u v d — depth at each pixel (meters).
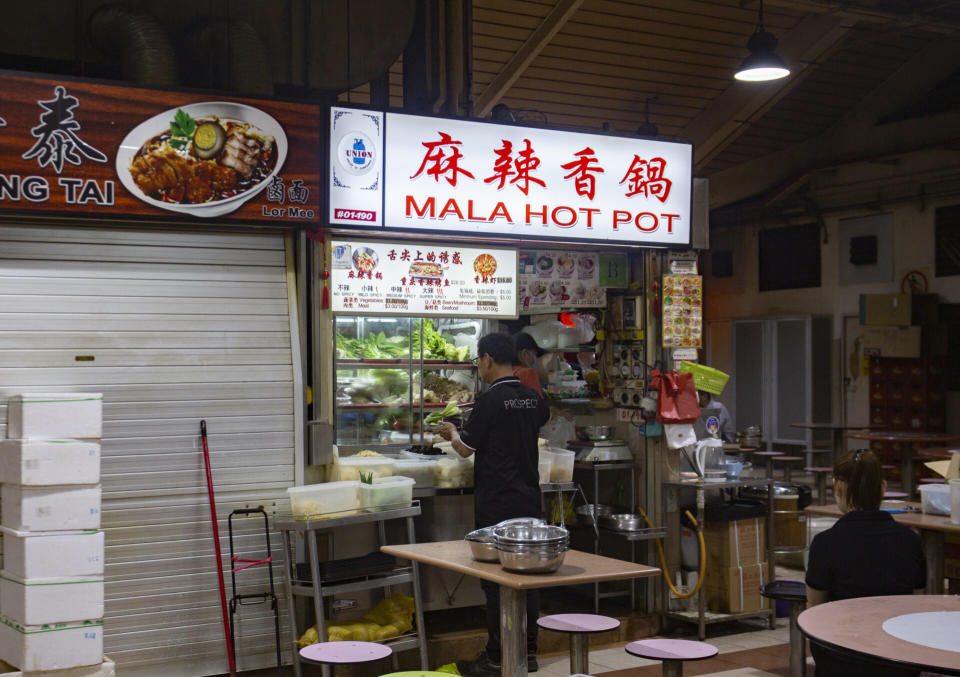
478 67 9.41
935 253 12.13
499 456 4.84
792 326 13.81
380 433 6.16
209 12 5.64
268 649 4.83
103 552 4.17
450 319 6.51
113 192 4.54
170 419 4.70
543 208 5.55
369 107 5.07
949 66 11.91
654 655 3.20
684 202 6.01
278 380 4.93
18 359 4.43
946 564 5.39
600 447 6.11
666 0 8.87
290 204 4.90
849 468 3.71
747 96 10.48
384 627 4.83
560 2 8.49
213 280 4.87
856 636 2.52
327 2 6.05
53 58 5.27
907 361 12.34
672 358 6.11
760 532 6.16
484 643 5.30
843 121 13.12
